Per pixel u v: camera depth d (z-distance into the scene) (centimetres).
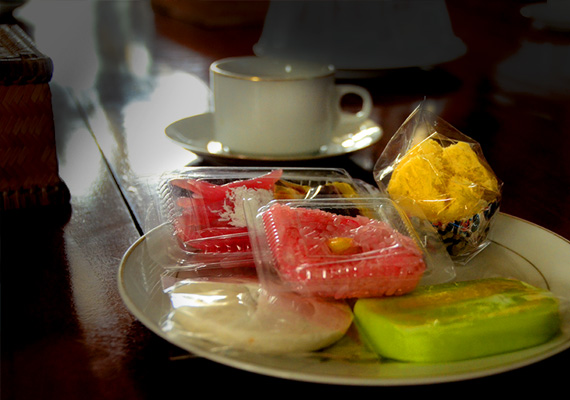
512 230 38
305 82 48
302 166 48
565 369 27
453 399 26
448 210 35
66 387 26
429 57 70
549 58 78
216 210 35
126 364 27
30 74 39
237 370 27
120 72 74
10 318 30
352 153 48
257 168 42
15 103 39
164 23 102
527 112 60
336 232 33
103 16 107
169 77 72
